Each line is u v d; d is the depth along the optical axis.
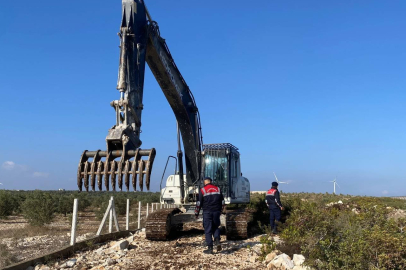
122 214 27.45
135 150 8.05
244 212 11.78
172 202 13.24
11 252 10.44
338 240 7.97
